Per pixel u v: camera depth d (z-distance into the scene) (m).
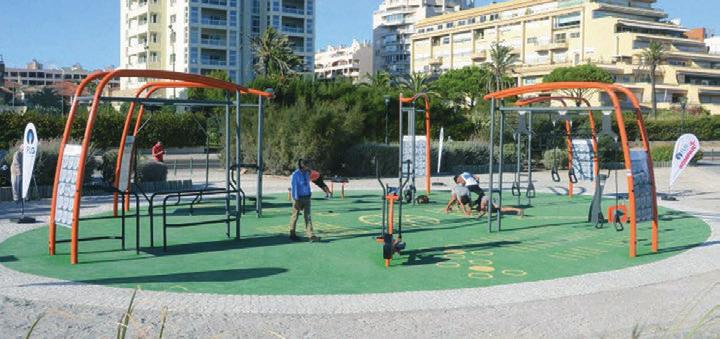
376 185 26.56
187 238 13.35
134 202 19.23
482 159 36.97
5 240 12.83
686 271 10.62
